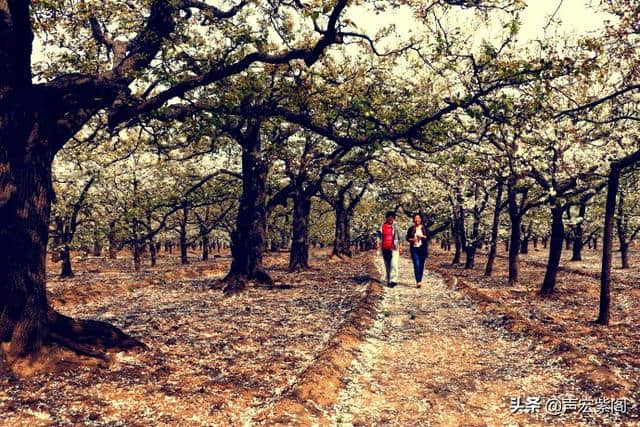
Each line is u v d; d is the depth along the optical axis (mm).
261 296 21906
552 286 21281
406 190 39312
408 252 69188
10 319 9164
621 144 19562
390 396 8828
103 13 11648
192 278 35031
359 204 63594
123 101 10664
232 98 12062
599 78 11938
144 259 65562
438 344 12453
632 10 12078
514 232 26047
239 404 8094
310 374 9203
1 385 8461
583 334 13406
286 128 25234
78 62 12891
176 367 10102
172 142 21484
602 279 15023
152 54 11805
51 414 7410
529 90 12828
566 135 18172
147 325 14922
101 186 35500
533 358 11047
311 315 16609
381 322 15062
